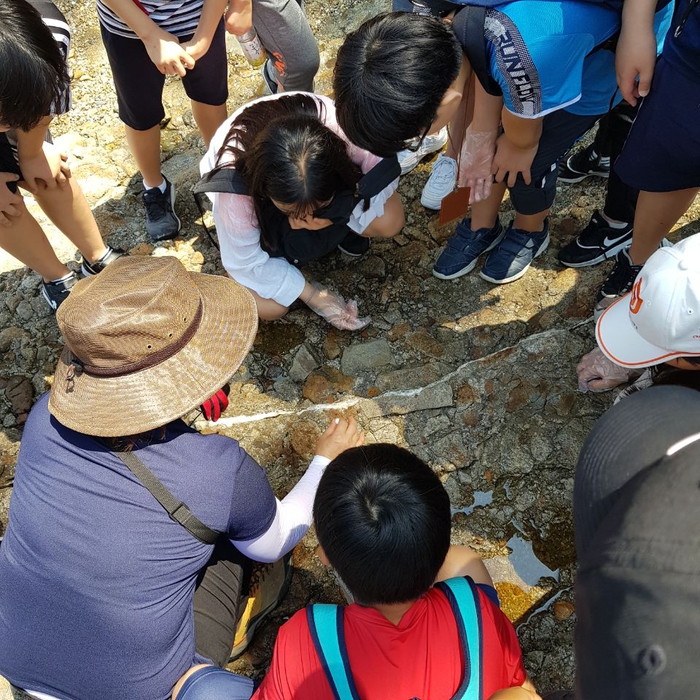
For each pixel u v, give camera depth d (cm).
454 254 226
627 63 151
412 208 247
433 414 209
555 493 194
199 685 136
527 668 173
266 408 215
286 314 229
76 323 122
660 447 93
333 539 116
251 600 170
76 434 131
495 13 142
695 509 74
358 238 230
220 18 192
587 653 74
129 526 127
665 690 66
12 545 134
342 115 146
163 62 186
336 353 223
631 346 162
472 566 162
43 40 145
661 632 67
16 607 132
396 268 236
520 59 142
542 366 211
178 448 131
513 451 201
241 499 136
